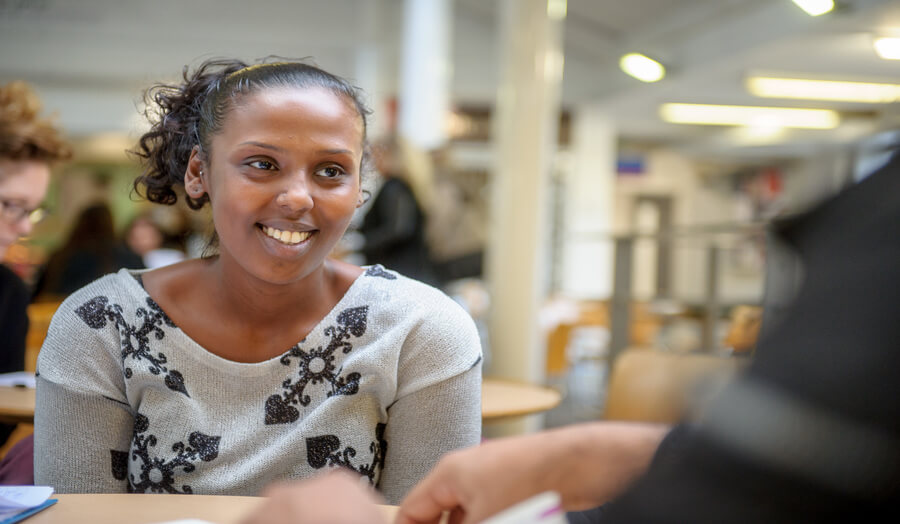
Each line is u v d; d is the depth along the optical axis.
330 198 1.03
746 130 11.20
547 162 3.76
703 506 0.35
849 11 5.61
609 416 2.00
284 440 1.06
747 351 0.39
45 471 1.09
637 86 9.34
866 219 0.35
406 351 1.13
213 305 1.10
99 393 1.08
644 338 5.62
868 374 0.32
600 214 10.88
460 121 11.09
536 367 3.77
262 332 1.10
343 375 1.09
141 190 1.27
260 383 1.08
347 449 1.09
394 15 10.45
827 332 0.34
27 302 1.92
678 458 0.38
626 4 8.62
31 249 5.52
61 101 10.92
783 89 8.54
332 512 0.50
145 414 1.08
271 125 1.01
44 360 1.09
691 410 0.41
